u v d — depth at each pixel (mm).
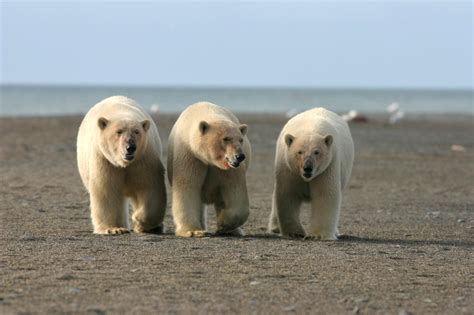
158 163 21859
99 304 13945
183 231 21484
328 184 21938
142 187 21688
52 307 13703
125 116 21375
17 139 57031
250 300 14422
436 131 75000
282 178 22312
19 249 18969
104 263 17344
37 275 16062
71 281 15578
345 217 26766
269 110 149375
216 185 21797
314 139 21562
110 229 21688
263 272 16719
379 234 23234
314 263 17797
